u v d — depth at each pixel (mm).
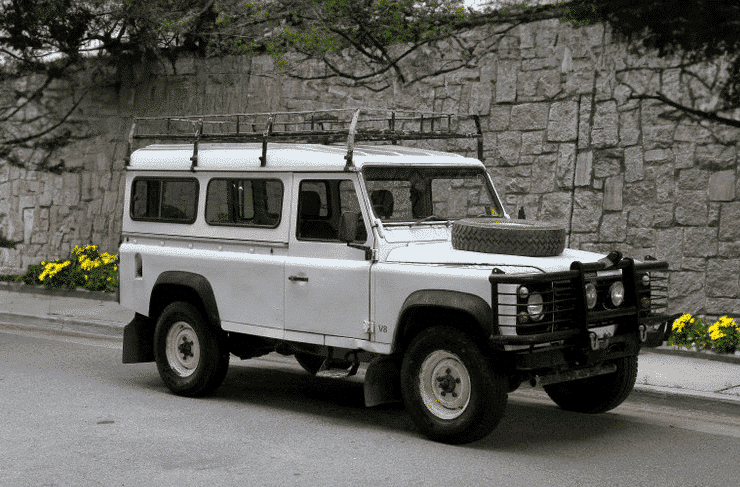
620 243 10609
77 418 7355
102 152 16219
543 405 8125
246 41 14133
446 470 5938
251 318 7707
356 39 12820
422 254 6711
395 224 7141
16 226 17141
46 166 16844
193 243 8258
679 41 10148
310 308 7281
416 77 12344
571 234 10992
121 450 6387
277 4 13672
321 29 13133
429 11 12148
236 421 7367
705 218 10023
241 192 7887
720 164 9922
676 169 10227
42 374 9281
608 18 10680
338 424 7316
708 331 9500
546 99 11219
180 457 6227
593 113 10836
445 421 6520
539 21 11258
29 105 16953
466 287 6285
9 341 11492
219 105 14570
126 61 15812
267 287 7578
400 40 12422
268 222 7668
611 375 7340
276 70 13773
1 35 16500
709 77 9969
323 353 7520
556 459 6234
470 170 7914
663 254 10312
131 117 15828
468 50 11883
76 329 12461
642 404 8102
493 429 6387
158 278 8414
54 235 16781
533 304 6055
